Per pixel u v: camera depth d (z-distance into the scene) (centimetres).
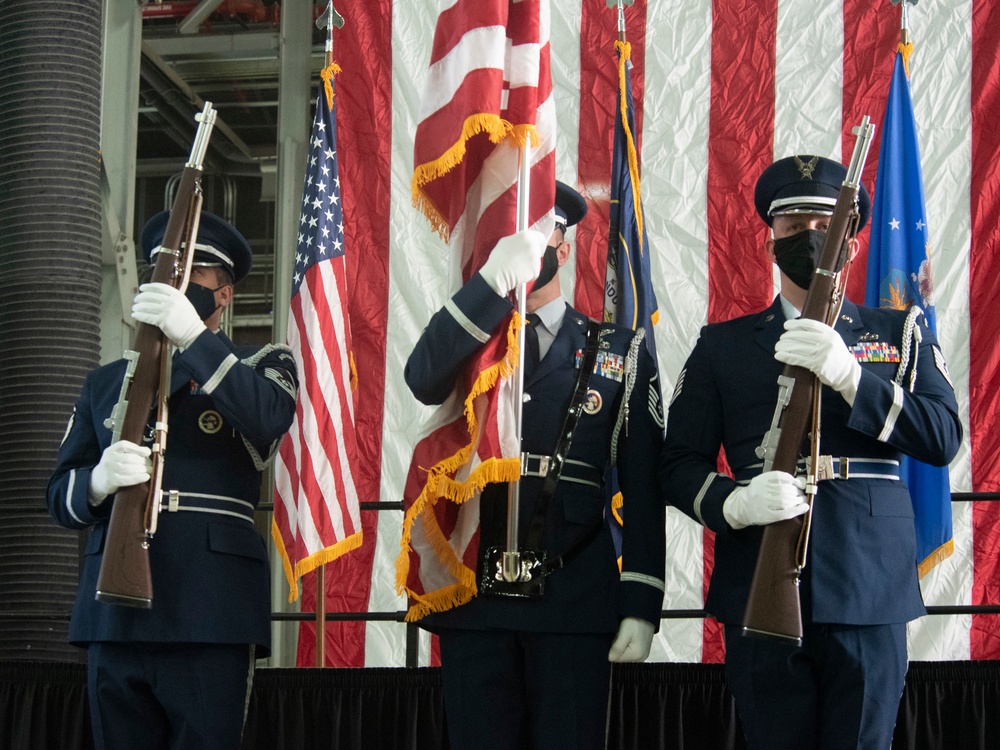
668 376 648
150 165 1323
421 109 400
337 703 444
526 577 361
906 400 350
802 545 331
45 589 564
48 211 593
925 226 526
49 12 606
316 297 533
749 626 327
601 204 665
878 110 651
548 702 358
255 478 397
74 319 591
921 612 352
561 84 676
